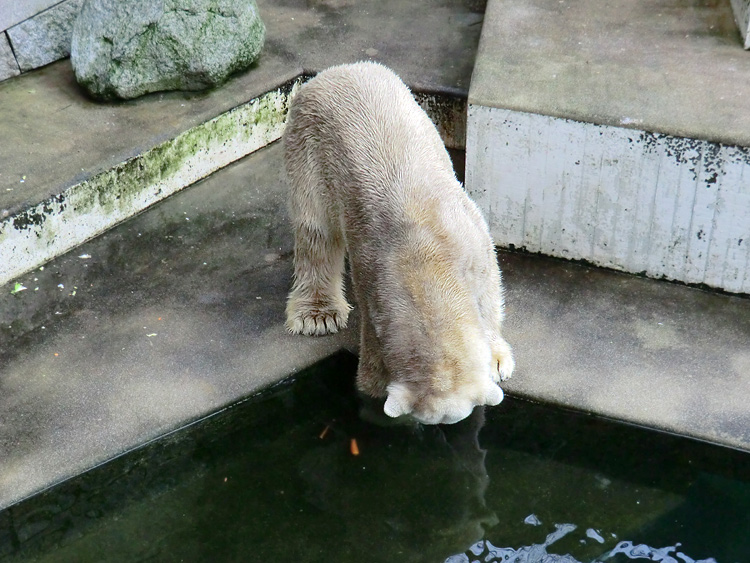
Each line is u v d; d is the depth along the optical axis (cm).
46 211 515
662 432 423
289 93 626
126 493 411
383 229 403
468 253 402
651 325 478
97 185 536
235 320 494
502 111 483
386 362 394
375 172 413
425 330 380
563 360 459
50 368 468
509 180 508
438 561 374
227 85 609
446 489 405
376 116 427
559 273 518
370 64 461
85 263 532
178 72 589
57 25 621
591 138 472
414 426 436
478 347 383
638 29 552
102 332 489
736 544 375
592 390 442
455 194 418
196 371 463
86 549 388
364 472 416
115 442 429
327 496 405
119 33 566
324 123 438
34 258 523
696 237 481
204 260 536
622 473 409
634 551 374
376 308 400
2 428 436
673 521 387
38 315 499
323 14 692
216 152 600
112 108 586
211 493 411
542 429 431
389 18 681
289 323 484
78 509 405
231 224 562
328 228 459
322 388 458
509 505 398
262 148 630
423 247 392
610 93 488
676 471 408
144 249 544
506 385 447
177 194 587
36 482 412
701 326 476
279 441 433
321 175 444
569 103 479
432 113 601
